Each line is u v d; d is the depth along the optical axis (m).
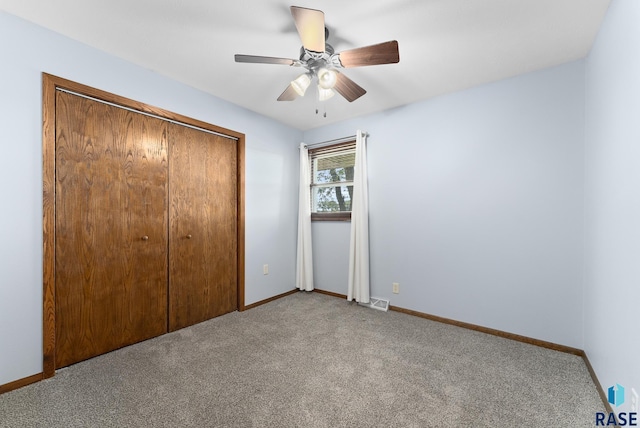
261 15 1.63
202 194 2.71
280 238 3.50
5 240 1.61
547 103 2.19
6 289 1.61
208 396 1.58
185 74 2.33
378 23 1.69
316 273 3.71
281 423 1.38
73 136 1.90
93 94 1.95
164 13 1.62
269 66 2.21
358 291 3.19
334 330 2.50
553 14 1.60
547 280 2.19
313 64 1.80
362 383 1.71
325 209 3.71
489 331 2.44
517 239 2.31
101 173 2.04
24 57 1.67
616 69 1.43
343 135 3.44
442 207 2.70
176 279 2.51
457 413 1.45
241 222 3.02
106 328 2.07
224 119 2.84
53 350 1.77
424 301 2.82
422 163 2.82
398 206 2.99
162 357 2.02
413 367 1.89
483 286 2.47
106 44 1.92
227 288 2.93
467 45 1.91
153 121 2.34
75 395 1.59
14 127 1.64
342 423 1.38
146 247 2.30
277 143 3.46
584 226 2.03
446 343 2.25
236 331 2.48
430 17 1.64
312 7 1.56
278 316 2.85
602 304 1.61
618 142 1.39
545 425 1.37
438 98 2.72
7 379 1.61
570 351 2.09
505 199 2.37
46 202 1.75
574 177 2.08
